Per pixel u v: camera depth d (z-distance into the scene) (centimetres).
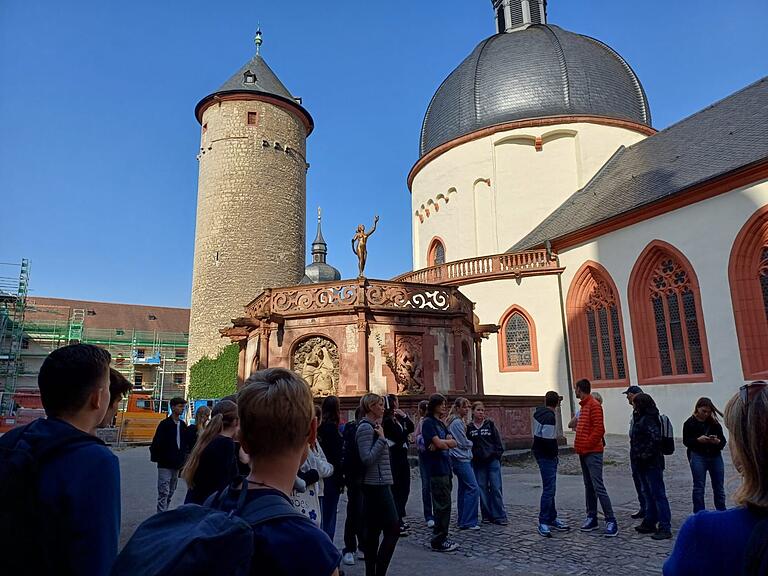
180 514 182
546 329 2775
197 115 4434
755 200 1973
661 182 2509
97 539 224
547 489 806
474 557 693
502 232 3384
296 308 1717
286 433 210
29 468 222
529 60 3666
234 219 4028
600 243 2609
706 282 2114
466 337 1948
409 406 1515
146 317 7331
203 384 3803
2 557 205
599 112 3506
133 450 2488
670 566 202
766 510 186
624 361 2455
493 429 903
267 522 184
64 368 262
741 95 2714
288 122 4347
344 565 688
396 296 1700
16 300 4922
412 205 4053
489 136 3509
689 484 1184
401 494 792
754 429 192
